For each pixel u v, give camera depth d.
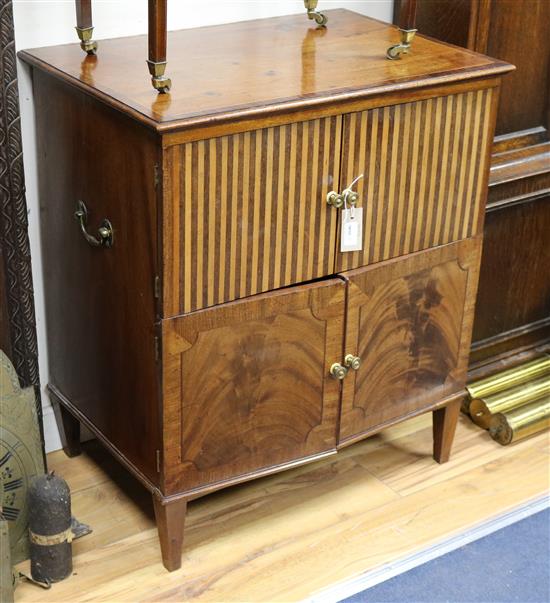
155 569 2.16
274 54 2.11
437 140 2.07
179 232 1.82
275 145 1.85
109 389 2.16
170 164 1.75
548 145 2.56
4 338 2.16
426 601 2.09
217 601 2.08
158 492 2.06
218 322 1.94
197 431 2.02
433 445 2.52
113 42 2.18
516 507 2.38
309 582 2.13
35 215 2.29
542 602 2.10
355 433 2.26
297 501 2.37
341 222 2.01
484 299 2.66
